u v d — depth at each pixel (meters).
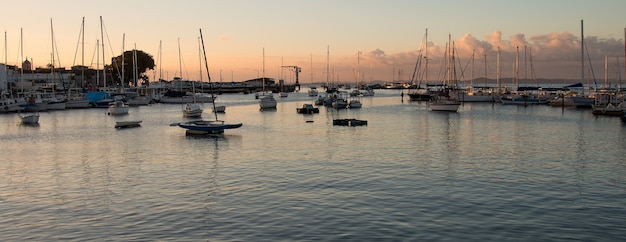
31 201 27.91
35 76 164.12
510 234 21.89
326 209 25.62
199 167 37.69
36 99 103.44
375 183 31.50
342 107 112.69
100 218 24.55
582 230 22.44
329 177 33.38
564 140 53.91
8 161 41.44
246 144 50.75
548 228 22.69
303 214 24.81
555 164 38.53
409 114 95.31
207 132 59.62
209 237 21.73
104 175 35.03
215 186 31.06
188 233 22.25
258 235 21.91
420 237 21.50
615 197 28.14
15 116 88.69
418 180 32.44
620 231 22.30
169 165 38.72
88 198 28.45
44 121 80.19
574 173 34.91
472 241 21.05
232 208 26.00
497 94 133.62
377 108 115.38
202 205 26.64
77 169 37.47
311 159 40.88
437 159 40.81
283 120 82.12
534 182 31.88
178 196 28.62
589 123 74.06
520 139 54.91
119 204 27.06
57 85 148.62
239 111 107.38
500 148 47.50
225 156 42.91
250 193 29.09
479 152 44.81
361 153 44.12
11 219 24.52
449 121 79.00
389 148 47.34
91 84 166.12
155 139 55.44
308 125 72.44
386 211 25.20
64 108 106.00
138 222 23.84
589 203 26.83
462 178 33.09
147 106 121.88
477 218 24.08
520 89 140.50
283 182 31.92
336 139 54.88
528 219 23.95
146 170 36.72
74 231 22.61
